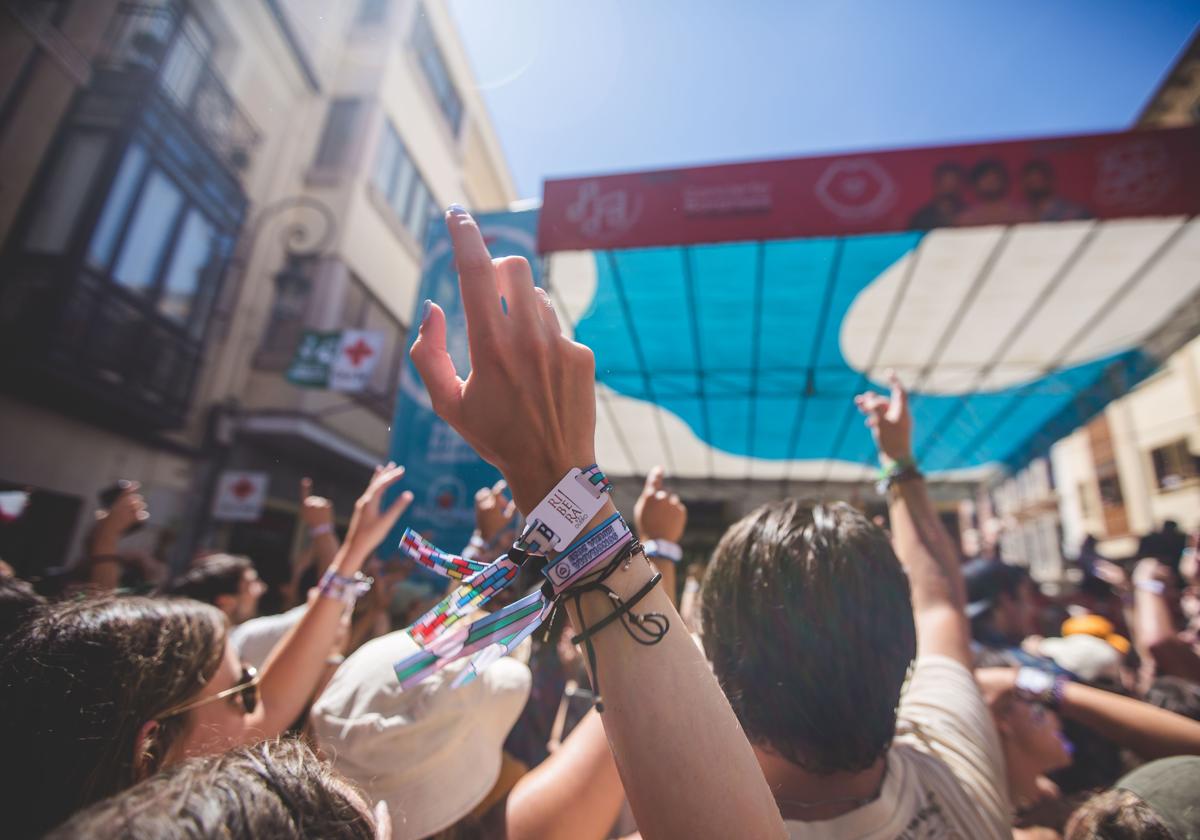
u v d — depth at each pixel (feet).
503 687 4.04
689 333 17.74
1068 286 15.02
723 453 26.14
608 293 15.89
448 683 3.72
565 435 1.88
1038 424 22.80
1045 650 8.20
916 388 20.66
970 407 21.83
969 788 2.81
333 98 36.45
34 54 23.08
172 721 3.03
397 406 11.71
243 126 31.58
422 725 3.56
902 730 3.21
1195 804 2.87
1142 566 7.97
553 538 1.78
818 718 2.59
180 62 27.45
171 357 28.02
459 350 11.69
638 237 11.83
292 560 35.06
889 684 2.67
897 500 4.42
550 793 2.81
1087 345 17.75
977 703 3.35
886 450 4.55
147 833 1.40
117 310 25.21
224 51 29.94
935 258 14.11
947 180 11.12
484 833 4.14
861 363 19.11
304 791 1.77
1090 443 47.14
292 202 34.22
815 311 16.49
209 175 29.19
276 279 32.68
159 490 28.43
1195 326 16.01
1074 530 49.75
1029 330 17.10
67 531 24.48
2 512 11.49
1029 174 10.93
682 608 5.88
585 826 2.71
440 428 11.55
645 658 1.69
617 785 2.85
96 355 24.38
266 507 33.53
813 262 14.40
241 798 1.61
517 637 1.82
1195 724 3.77
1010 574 9.42
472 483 11.10
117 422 26.27
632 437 24.75
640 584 1.79
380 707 3.65
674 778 1.56
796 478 28.43
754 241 11.60
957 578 4.12
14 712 2.42
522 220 12.58
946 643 3.76
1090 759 6.56
